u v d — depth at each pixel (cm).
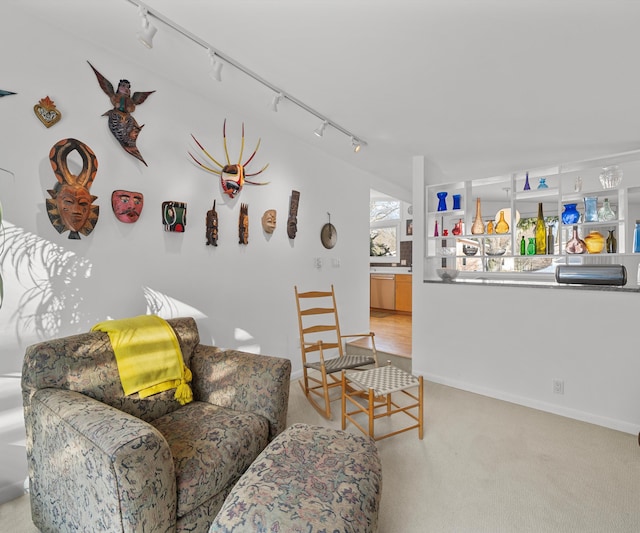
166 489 120
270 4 170
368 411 219
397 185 501
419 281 346
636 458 208
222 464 142
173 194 252
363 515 114
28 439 151
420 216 352
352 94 254
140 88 233
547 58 199
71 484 127
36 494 150
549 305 269
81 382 158
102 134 215
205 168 272
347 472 128
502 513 165
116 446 111
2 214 178
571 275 264
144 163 235
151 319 196
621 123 274
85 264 208
